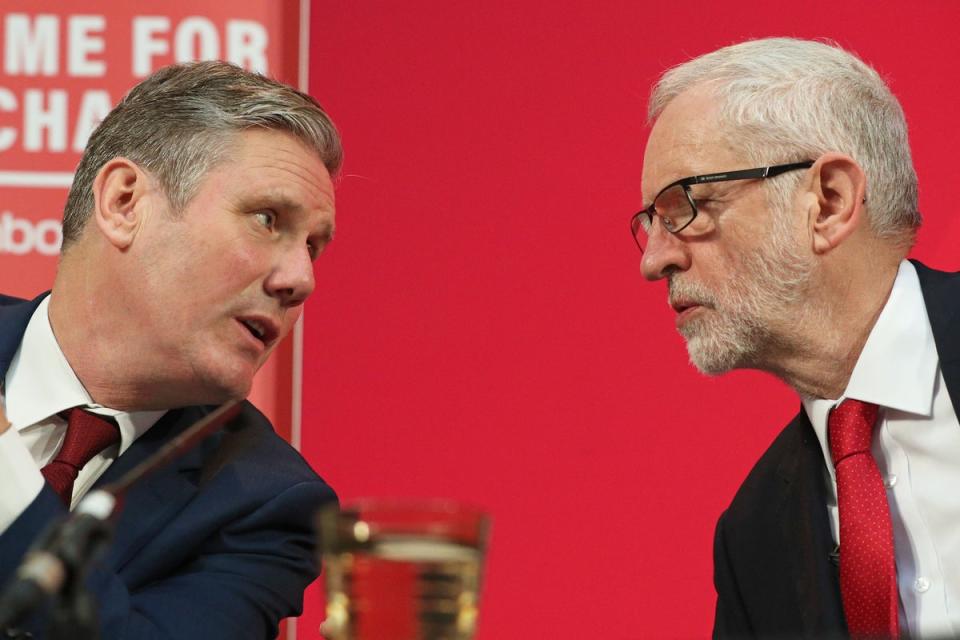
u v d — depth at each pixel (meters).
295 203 4.29
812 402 4.78
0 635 2.02
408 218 7.30
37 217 7.18
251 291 4.26
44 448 4.43
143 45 7.25
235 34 7.29
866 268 4.60
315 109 4.46
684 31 7.32
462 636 2.15
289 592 4.51
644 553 7.17
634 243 7.28
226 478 4.45
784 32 7.29
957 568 4.54
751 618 4.85
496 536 7.17
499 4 7.35
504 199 7.30
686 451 7.21
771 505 4.89
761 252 4.54
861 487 4.44
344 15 7.34
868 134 4.60
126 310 4.27
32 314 4.61
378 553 2.16
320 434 7.20
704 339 4.69
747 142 4.55
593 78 7.33
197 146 4.25
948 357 4.50
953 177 7.20
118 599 3.73
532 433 7.23
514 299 7.29
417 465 7.21
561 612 7.14
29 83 7.20
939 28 7.27
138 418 4.45
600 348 7.25
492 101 7.33
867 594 4.33
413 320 7.27
